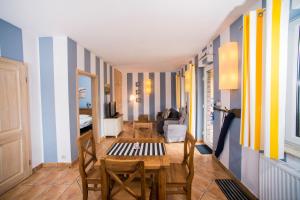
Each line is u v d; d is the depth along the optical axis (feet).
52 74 10.10
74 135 10.80
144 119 23.99
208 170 9.62
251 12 5.89
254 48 5.91
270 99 5.04
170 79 26.37
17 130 8.44
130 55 15.07
